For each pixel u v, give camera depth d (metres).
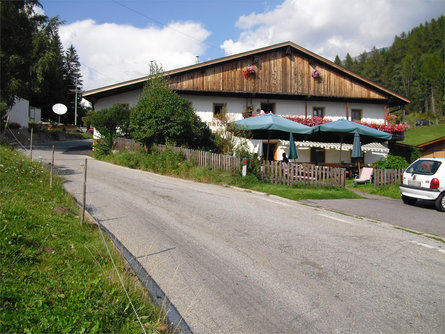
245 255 5.20
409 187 10.69
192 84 22.34
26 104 37.41
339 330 3.31
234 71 23.11
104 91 21.19
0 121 21.17
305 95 23.58
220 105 23.20
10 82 24.47
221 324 3.35
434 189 10.03
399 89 111.56
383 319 3.54
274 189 12.01
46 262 3.94
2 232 4.31
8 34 24.50
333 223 7.46
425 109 100.38
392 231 7.05
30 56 25.23
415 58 117.38
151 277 4.28
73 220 5.91
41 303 3.02
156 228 6.34
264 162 13.61
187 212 7.72
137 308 3.37
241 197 10.09
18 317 2.80
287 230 6.66
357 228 7.12
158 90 17.98
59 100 54.88
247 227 6.74
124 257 4.76
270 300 3.86
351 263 5.04
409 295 4.09
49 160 15.97
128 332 2.95
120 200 8.51
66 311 3.01
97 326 2.85
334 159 22.67
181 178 13.58
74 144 32.19
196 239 5.84
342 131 15.66
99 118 20.45
